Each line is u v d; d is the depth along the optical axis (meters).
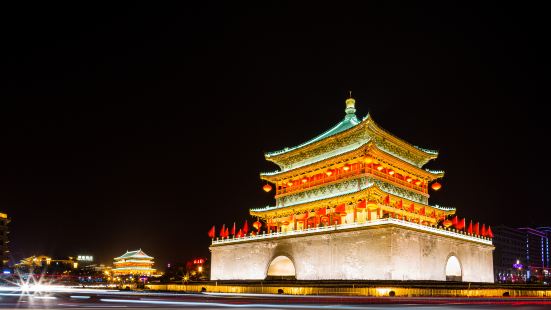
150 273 196.00
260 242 86.69
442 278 76.12
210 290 83.75
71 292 77.38
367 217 76.38
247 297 60.75
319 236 76.62
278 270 87.69
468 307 39.22
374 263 68.00
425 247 73.62
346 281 67.75
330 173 84.38
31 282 169.38
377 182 79.25
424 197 89.88
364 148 76.38
